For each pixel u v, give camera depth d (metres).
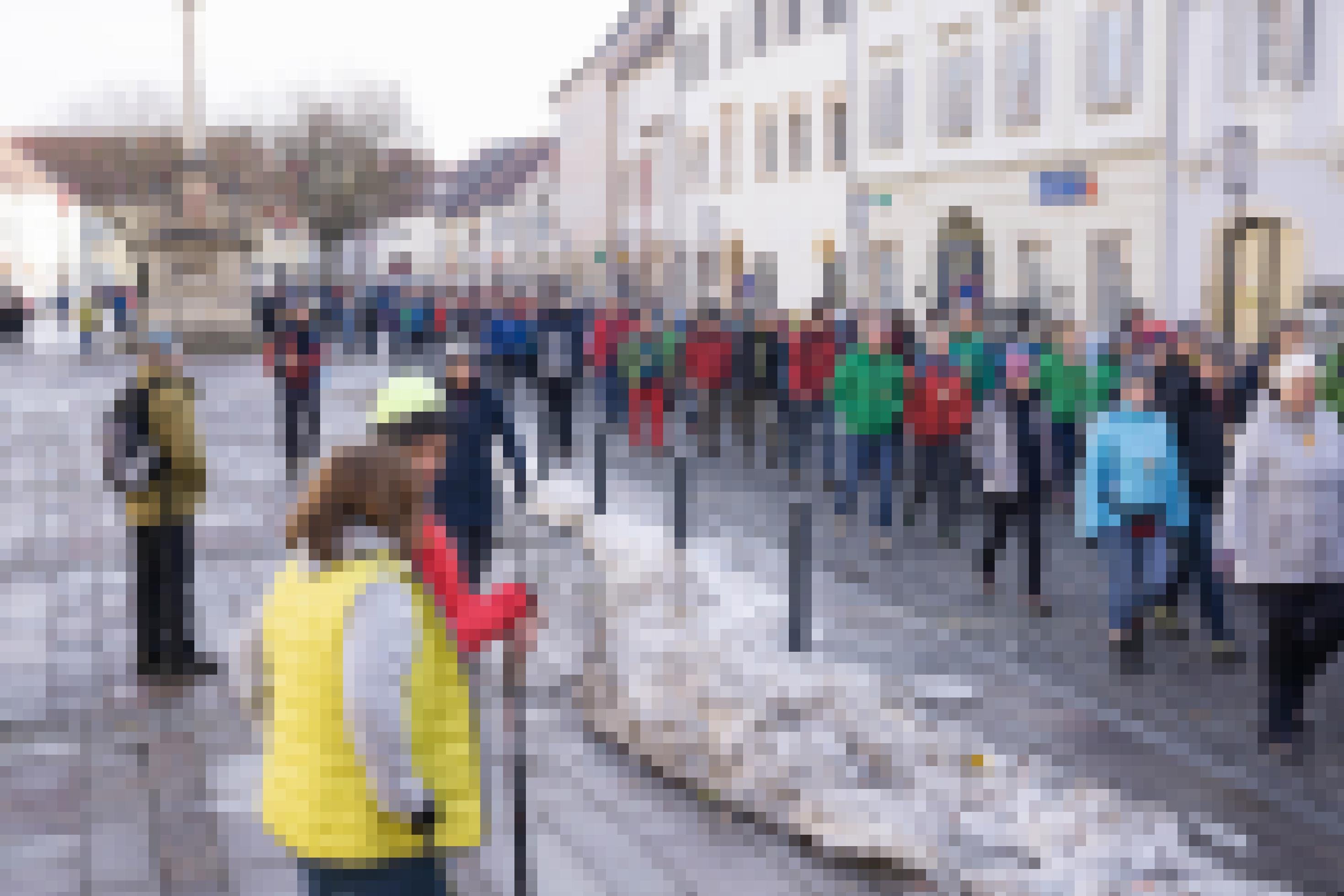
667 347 20.98
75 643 10.65
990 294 30.73
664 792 7.34
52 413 31.16
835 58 38.25
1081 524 10.80
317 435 21.72
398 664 3.51
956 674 9.70
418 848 3.59
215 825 6.99
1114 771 7.66
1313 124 23.61
